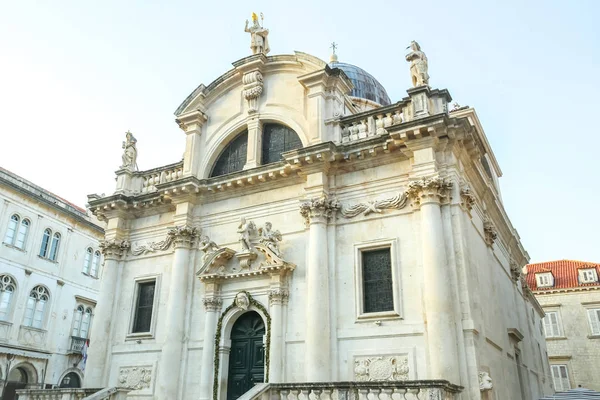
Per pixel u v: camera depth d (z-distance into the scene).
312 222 17.77
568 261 47.88
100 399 15.65
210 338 18.61
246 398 12.25
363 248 17.16
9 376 31.39
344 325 16.48
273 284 17.95
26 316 32.22
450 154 16.66
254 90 21.39
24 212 33.03
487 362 15.35
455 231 15.80
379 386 12.14
